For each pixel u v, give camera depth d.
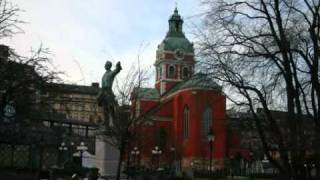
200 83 28.52
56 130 39.84
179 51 133.50
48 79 27.33
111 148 34.28
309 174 27.98
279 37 26.30
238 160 101.50
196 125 106.81
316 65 25.39
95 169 32.66
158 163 89.31
